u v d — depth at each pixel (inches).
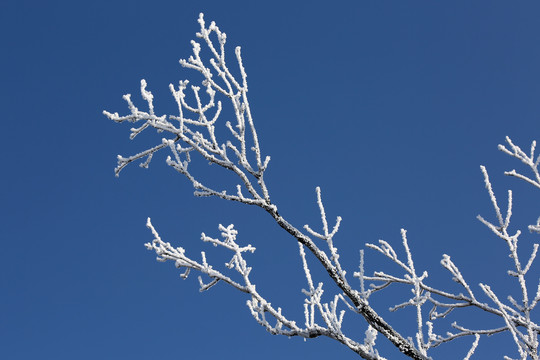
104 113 142.0
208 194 140.7
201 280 150.7
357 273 134.7
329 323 131.6
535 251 134.0
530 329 129.9
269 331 142.6
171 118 141.3
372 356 128.0
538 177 138.0
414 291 153.2
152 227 152.3
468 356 133.8
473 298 150.8
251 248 148.0
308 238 133.2
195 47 143.8
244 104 142.0
